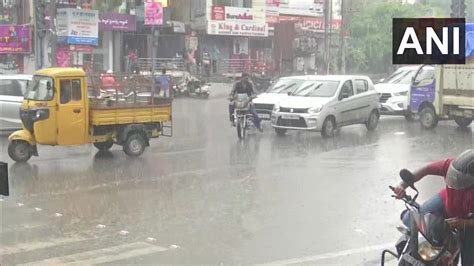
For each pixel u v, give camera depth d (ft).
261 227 27.35
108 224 27.76
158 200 32.55
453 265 16.05
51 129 44.06
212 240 25.34
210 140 57.06
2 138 57.57
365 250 24.08
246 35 138.92
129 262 22.39
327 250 24.04
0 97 56.80
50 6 84.74
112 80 47.24
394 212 30.04
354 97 61.62
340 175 39.55
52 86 43.93
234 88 59.11
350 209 30.66
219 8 134.10
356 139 57.47
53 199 32.68
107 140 46.83
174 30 130.11
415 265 15.60
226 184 36.78
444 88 63.36
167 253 23.54
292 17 154.61
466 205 15.76
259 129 61.52
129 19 118.73
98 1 117.19
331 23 149.38
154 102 49.11
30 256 23.09
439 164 16.58
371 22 167.22
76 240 25.25
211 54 136.87
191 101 101.71
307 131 63.26
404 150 50.49
